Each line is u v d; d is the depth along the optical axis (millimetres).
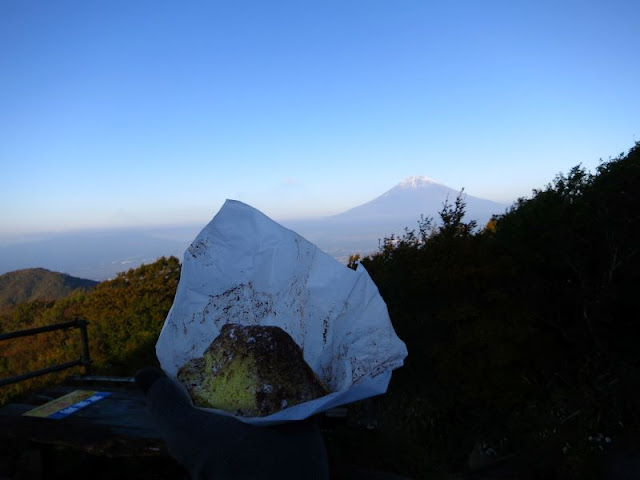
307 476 1104
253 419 999
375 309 1230
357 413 2867
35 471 2266
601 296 4152
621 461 3291
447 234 4730
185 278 1240
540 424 3797
